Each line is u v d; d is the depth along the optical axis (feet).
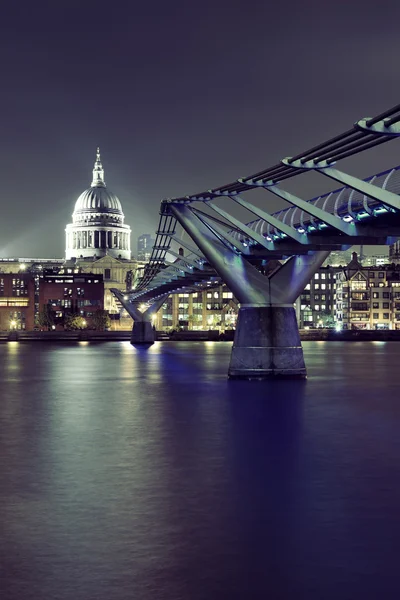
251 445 150.71
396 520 94.53
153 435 163.94
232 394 239.71
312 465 129.80
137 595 70.49
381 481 117.08
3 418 194.49
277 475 121.19
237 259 251.19
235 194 224.12
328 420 188.44
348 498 106.11
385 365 404.16
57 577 74.79
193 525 91.71
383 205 169.68
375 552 82.07
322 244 225.56
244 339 259.39
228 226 244.01
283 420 188.14
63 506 101.24
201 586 72.64
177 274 377.71
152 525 91.81
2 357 479.41
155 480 117.29
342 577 75.05
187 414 199.62
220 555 81.05
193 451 143.33
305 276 253.65
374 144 133.59
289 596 70.49
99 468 126.93
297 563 78.69
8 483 115.34
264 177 188.85
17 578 74.49
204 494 107.76
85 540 85.92
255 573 75.97
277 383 258.37
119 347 620.49
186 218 248.11
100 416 197.57
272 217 220.23
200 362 424.46
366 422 185.47
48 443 153.89
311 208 193.36
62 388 278.26
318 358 469.57
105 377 325.62
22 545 84.17
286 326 258.16
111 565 78.02
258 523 92.79
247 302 256.52
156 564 78.33
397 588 72.33
